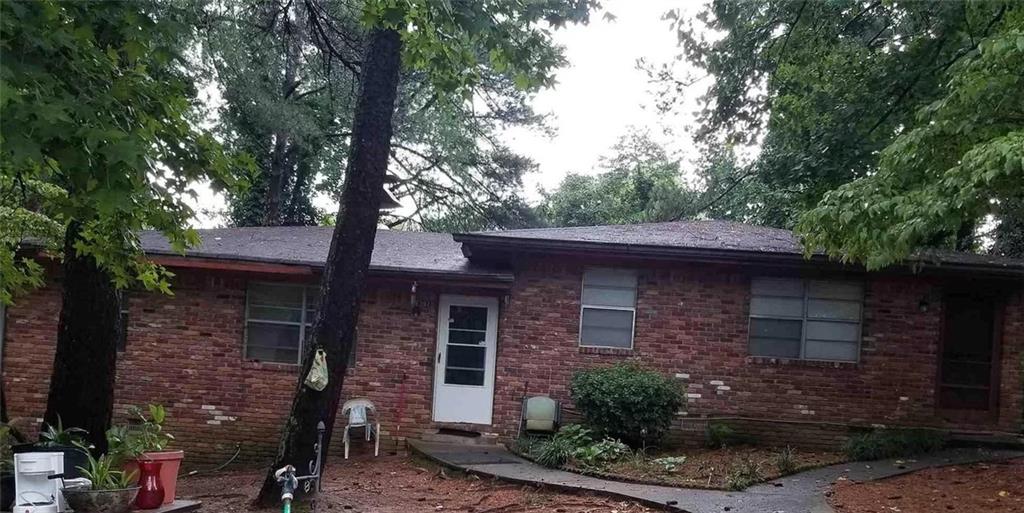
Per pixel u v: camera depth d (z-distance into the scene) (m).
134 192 5.36
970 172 7.09
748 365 12.50
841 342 12.58
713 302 12.61
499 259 12.88
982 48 7.44
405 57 8.27
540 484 9.52
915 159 8.39
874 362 12.48
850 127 13.26
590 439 11.05
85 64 5.31
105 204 4.61
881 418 12.40
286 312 12.90
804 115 13.92
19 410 12.67
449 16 7.18
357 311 9.02
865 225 8.31
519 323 12.62
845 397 12.45
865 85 13.10
